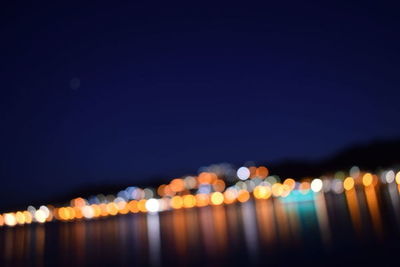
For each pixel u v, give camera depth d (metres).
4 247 36.88
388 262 14.52
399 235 19.94
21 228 73.00
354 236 21.67
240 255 20.20
